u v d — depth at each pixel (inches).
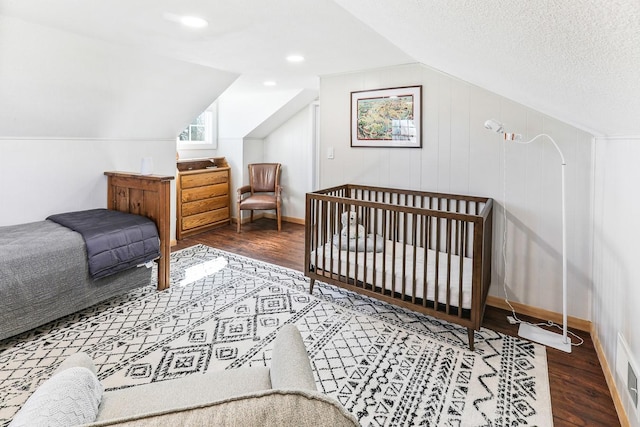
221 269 146.7
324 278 117.5
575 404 71.2
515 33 30.8
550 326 103.3
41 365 81.6
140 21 89.4
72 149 135.1
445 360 85.1
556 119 99.4
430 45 65.1
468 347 90.6
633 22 19.1
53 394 32.9
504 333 98.3
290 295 121.3
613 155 78.3
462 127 118.0
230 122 222.7
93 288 104.7
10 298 87.4
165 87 138.3
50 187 130.0
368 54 117.0
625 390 65.3
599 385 76.8
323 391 73.9
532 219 107.7
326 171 152.4
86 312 107.3
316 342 92.4
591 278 99.0
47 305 94.6
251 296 120.3
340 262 113.3
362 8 58.9
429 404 70.4
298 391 24.3
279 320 104.0
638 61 24.7
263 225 226.2
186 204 193.2
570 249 102.4
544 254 106.6
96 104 126.6
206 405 22.9
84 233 104.7
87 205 141.2
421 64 124.5
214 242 187.0
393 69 131.3
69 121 126.8
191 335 95.4
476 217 86.0
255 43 106.9
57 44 99.7
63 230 108.1
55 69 106.3
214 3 78.9
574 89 43.8
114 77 121.0
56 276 95.8
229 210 224.8
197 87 147.6
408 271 103.8
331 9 81.4
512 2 23.8
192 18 87.6
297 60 124.9
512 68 47.9
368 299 118.6
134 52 114.7
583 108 55.7
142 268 117.8
